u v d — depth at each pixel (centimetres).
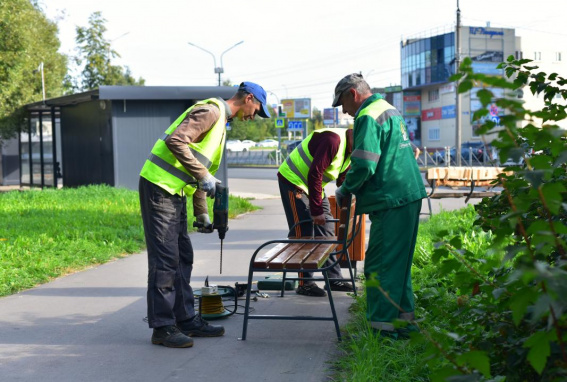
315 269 460
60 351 455
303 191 610
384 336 435
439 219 1135
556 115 267
